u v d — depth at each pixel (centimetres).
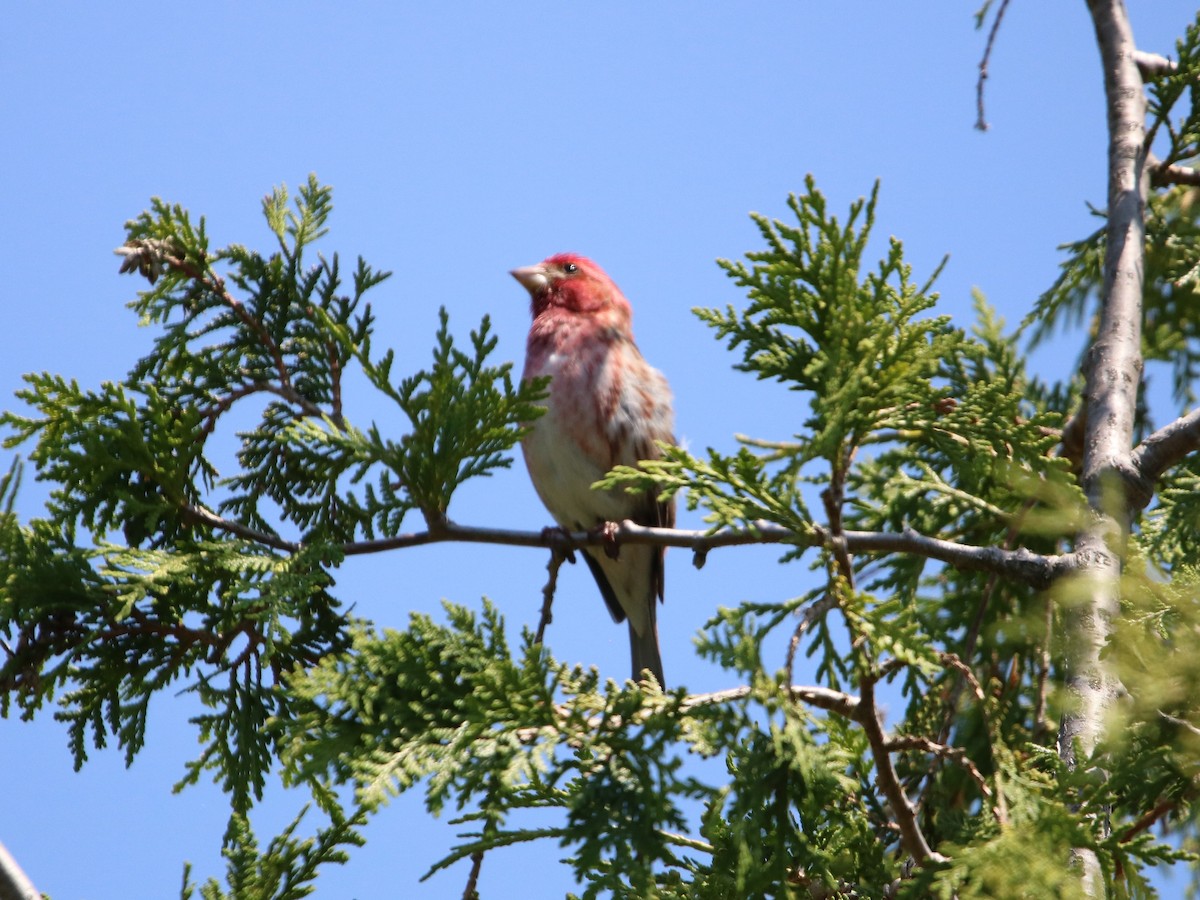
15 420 862
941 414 894
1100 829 661
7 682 830
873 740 685
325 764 716
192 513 882
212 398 941
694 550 894
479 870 762
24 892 694
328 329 928
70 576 817
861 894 736
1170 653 614
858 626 672
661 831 704
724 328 783
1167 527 880
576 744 697
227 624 852
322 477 943
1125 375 889
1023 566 764
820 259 734
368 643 729
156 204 934
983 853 632
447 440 811
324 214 973
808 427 714
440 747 691
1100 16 1083
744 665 668
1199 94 994
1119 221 970
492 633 723
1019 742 891
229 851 735
